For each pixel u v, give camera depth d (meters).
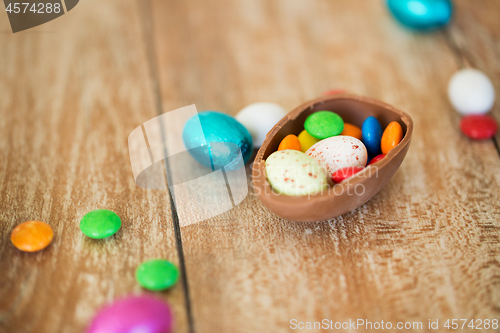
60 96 0.40
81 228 0.31
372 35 0.44
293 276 0.31
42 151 0.36
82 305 0.30
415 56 0.42
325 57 0.43
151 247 0.32
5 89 0.40
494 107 0.38
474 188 0.34
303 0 0.48
